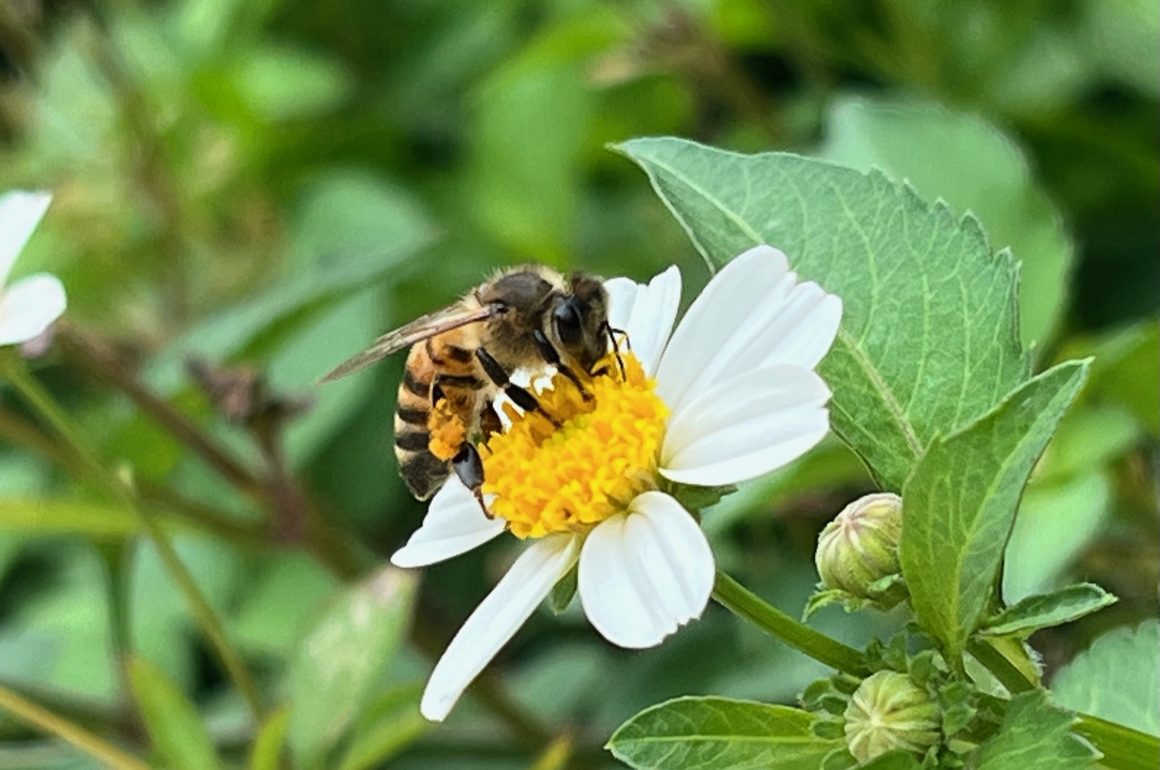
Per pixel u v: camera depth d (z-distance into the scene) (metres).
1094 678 0.17
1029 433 0.14
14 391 0.30
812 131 0.29
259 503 0.23
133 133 0.32
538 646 0.28
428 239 0.25
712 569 0.15
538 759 0.23
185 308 0.32
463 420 0.17
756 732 0.15
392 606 0.21
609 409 0.15
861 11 0.28
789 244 0.16
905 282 0.16
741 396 0.15
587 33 0.28
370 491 0.29
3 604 0.32
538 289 0.17
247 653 0.27
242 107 0.34
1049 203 0.21
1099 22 0.26
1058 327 0.23
